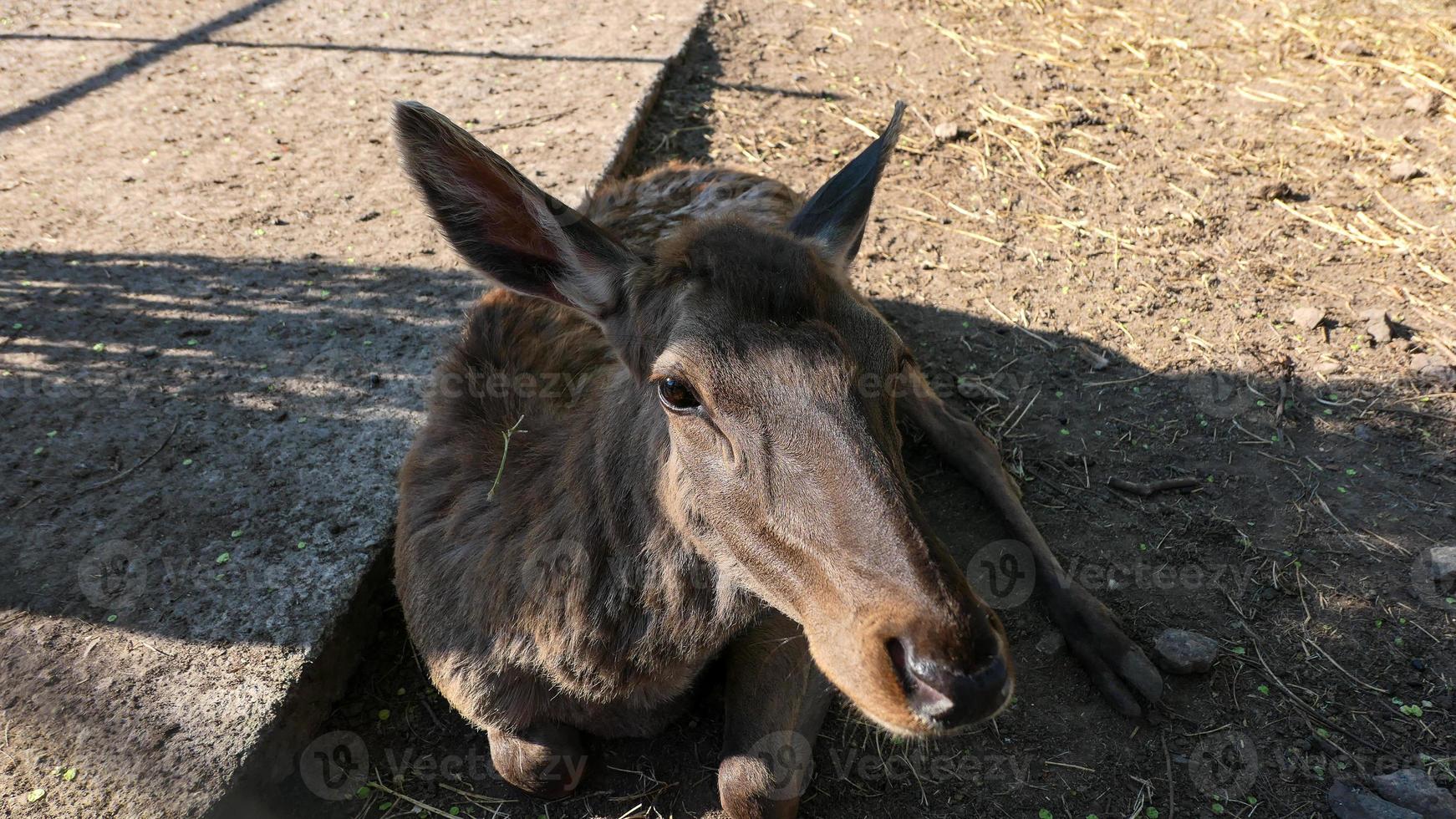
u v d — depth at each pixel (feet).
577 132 6.86
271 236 5.79
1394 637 4.23
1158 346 5.37
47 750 3.72
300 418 4.73
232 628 4.02
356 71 7.80
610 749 4.08
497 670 3.74
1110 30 8.55
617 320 3.52
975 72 8.01
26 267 5.44
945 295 5.76
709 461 3.25
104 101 7.29
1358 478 4.75
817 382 3.13
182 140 6.81
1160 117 7.32
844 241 3.70
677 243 3.42
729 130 7.30
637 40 8.26
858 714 4.15
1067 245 6.13
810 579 3.13
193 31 8.41
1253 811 3.84
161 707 3.82
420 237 5.82
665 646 3.62
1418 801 3.77
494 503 3.79
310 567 4.19
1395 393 5.08
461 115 7.14
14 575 4.15
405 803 3.91
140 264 5.51
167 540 4.27
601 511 3.57
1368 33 8.14
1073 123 7.29
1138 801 3.88
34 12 8.66
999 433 5.02
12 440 4.60
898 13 8.96
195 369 4.93
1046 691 4.18
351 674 4.17
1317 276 5.77
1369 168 6.61
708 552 3.41
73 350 4.99
